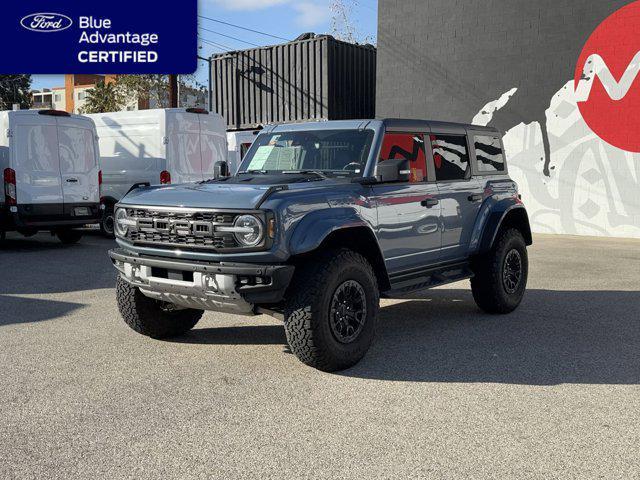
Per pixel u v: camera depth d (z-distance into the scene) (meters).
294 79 20.70
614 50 15.34
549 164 16.45
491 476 3.46
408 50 18.27
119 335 6.39
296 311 4.98
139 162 14.67
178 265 5.06
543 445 3.86
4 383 4.96
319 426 4.12
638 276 10.05
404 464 3.60
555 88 16.23
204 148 15.09
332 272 5.04
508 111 16.91
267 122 21.42
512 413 4.36
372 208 5.67
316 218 5.06
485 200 7.25
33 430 4.06
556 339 6.29
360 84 21.20
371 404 4.52
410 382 5.00
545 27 16.23
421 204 6.27
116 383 4.96
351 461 3.63
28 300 8.09
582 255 12.48
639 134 15.16
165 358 5.62
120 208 5.54
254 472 3.50
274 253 4.78
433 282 6.52
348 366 5.28
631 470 3.54
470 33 17.30
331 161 6.05
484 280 7.23
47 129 13.08
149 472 3.50
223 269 4.84
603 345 6.07
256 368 5.34
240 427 4.11
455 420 4.23
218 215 4.90
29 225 12.82
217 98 22.55
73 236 14.48
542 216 16.67
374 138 5.96
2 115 12.70
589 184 15.94
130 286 5.91
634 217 15.41
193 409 4.42
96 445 3.84
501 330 6.65
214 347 5.97
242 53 21.83
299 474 3.47
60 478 3.43
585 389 4.85
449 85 17.72
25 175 12.77
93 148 13.85
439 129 6.80
